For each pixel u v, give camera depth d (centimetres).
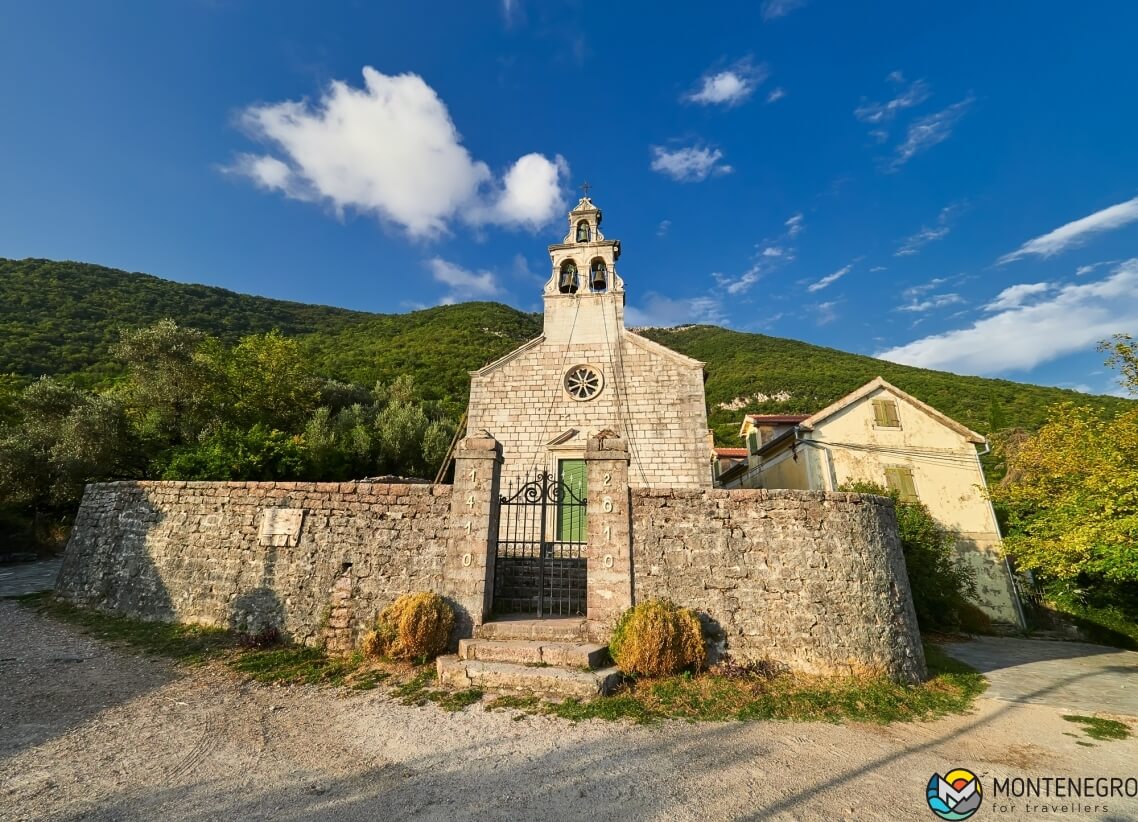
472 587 773
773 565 768
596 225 1723
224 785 428
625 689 653
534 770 464
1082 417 1393
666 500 802
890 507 887
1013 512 1590
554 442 1493
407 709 598
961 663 1020
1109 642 1470
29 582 1372
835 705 652
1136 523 1047
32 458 1878
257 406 2516
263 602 854
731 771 477
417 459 2864
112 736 518
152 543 995
